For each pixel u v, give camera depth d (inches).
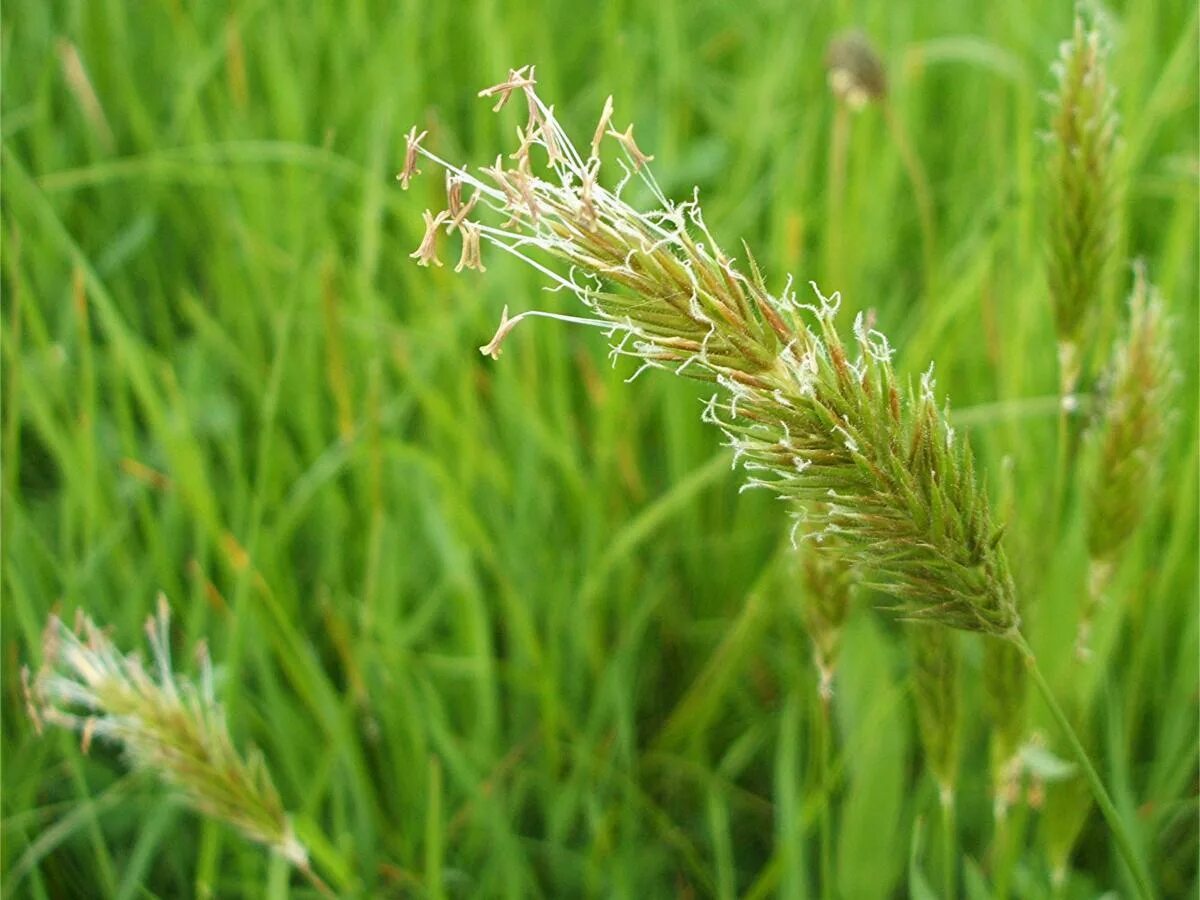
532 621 11.6
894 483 6.3
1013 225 13.0
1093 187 8.4
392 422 12.1
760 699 11.8
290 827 8.3
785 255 12.9
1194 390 12.0
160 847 10.6
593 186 6.0
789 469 6.2
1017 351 11.3
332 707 10.1
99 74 15.6
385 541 11.5
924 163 15.4
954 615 6.8
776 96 15.1
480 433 12.3
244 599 9.8
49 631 8.2
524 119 14.5
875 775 9.4
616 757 11.2
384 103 13.7
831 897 9.9
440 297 12.5
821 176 15.3
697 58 16.9
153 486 11.7
